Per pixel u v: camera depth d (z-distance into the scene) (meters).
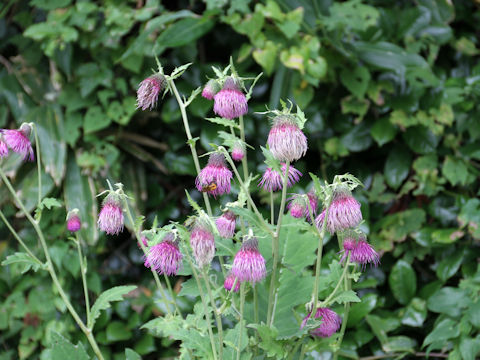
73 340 1.41
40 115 1.45
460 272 1.38
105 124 1.43
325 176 1.46
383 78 1.39
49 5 1.41
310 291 0.98
